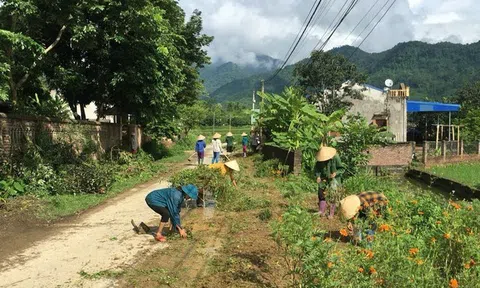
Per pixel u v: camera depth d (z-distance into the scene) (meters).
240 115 89.50
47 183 11.50
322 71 28.05
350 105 28.69
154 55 17.78
